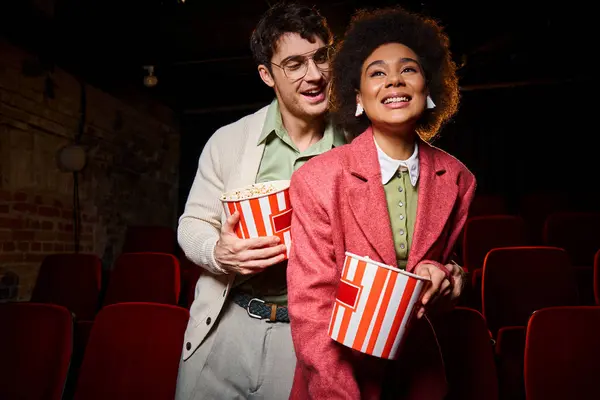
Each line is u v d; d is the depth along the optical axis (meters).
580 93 7.42
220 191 1.57
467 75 7.31
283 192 1.27
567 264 3.10
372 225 1.14
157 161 7.21
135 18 4.92
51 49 4.64
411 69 1.14
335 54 1.29
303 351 1.08
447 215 1.19
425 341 1.25
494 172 7.68
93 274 3.96
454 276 1.21
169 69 6.23
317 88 1.46
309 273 1.12
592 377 1.89
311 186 1.15
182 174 7.80
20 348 2.11
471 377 1.95
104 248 5.84
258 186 1.38
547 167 7.56
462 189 1.27
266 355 1.44
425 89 1.16
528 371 1.92
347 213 1.15
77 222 5.36
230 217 1.29
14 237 4.49
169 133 7.62
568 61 6.77
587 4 5.14
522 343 2.37
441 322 1.98
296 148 1.53
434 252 1.18
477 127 7.76
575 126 7.48
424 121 1.30
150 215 6.96
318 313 1.10
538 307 3.04
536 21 5.44
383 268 0.99
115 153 6.13
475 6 5.14
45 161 4.92
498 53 6.43
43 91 4.87
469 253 4.46
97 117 5.75
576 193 6.24
